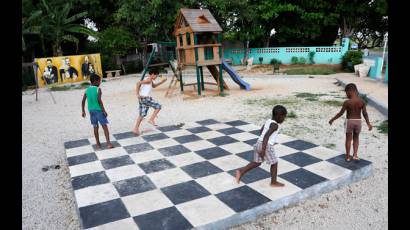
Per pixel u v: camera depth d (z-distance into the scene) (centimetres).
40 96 1473
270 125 381
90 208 373
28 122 916
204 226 329
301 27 2227
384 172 461
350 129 460
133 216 351
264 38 2402
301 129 696
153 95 1290
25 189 458
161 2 1856
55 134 768
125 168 489
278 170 454
